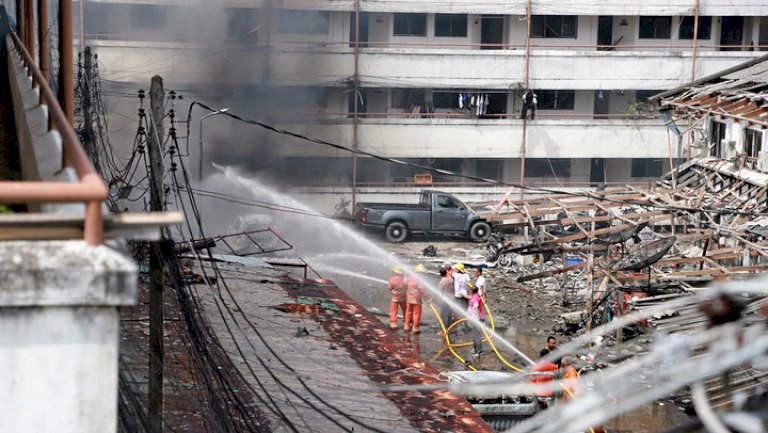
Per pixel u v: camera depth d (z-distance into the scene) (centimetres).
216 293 2822
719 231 3731
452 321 3809
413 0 7150
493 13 7188
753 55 7238
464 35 7481
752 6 7300
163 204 1866
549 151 7238
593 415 482
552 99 7488
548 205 4294
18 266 549
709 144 5159
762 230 3684
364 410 1917
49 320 561
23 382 561
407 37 7438
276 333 2461
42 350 562
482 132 7181
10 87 1797
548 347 2717
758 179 4356
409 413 1948
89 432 570
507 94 7450
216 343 1606
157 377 1499
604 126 7244
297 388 1988
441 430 1867
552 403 2353
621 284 3594
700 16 7544
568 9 7238
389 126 7150
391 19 7388
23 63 1608
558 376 2089
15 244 561
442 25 7456
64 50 1537
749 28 7594
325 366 2212
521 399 2430
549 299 4703
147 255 2747
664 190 4672
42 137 929
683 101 4891
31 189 552
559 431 483
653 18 7544
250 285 3033
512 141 7206
